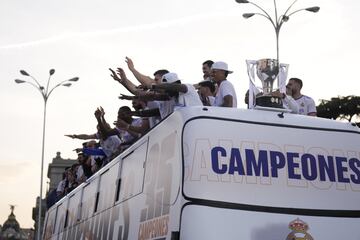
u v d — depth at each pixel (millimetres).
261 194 11430
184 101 15133
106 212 17766
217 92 16375
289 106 17078
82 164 30125
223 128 11922
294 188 11719
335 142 12555
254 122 12227
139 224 13453
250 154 11781
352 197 12039
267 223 11188
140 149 14633
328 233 11547
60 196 36344
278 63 13867
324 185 11969
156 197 12484
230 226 10953
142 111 17031
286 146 12125
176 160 11688
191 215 10875
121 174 16406
